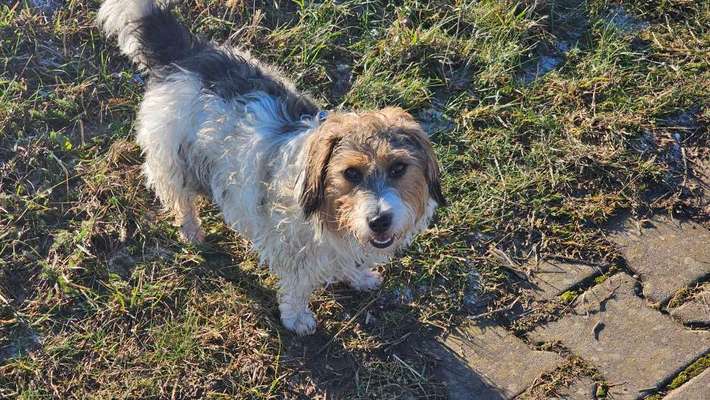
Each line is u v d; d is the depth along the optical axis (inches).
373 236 53.7
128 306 64.7
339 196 54.5
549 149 73.9
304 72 78.4
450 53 80.0
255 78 61.9
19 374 61.5
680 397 60.1
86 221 68.6
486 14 82.8
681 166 73.4
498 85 78.7
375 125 54.0
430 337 64.0
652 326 63.9
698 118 76.3
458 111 76.9
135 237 68.6
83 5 81.4
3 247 67.0
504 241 69.1
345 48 80.7
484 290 66.3
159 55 64.4
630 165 73.2
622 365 62.0
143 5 64.7
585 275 67.0
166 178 65.1
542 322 64.7
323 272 60.1
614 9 84.8
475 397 61.0
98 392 61.1
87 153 73.0
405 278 66.7
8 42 78.2
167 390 61.3
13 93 75.5
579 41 82.6
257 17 81.2
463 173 73.1
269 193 57.5
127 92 76.6
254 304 65.3
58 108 75.3
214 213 70.8
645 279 66.6
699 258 67.5
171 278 66.5
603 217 70.1
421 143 55.4
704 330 63.5
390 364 62.5
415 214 56.3
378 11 83.7
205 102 60.6
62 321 64.1
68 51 78.8
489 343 63.6
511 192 71.3
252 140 58.2
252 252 68.0
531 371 62.0
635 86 78.8
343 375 62.1
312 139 54.7
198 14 81.7
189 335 63.2
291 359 62.7
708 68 80.0
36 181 71.2
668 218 70.2
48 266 66.2
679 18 84.4
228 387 61.6
